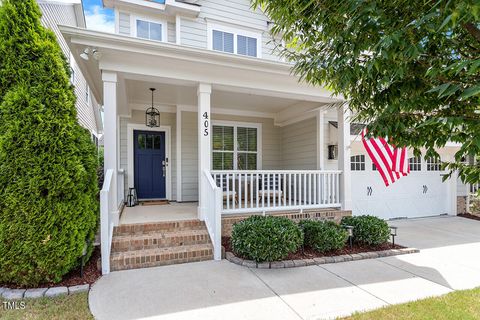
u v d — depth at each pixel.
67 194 3.64
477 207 9.73
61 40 7.86
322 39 2.53
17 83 3.52
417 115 2.14
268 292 3.40
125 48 4.57
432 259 4.76
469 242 5.91
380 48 1.78
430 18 1.55
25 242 3.38
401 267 4.35
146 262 4.22
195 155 8.30
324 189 6.74
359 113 2.78
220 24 7.94
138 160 8.04
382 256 4.89
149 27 7.46
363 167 8.47
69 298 3.20
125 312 2.90
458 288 3.57
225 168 8.66
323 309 3.01
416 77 1.98
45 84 3.60
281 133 9.54
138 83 6.13
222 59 5.18
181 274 3.94
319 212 6.43
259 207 6.14
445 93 1.57
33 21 3.63
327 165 7.80
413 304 3.11
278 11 2.54
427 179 9.38
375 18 1.87
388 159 6.19
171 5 7.15
